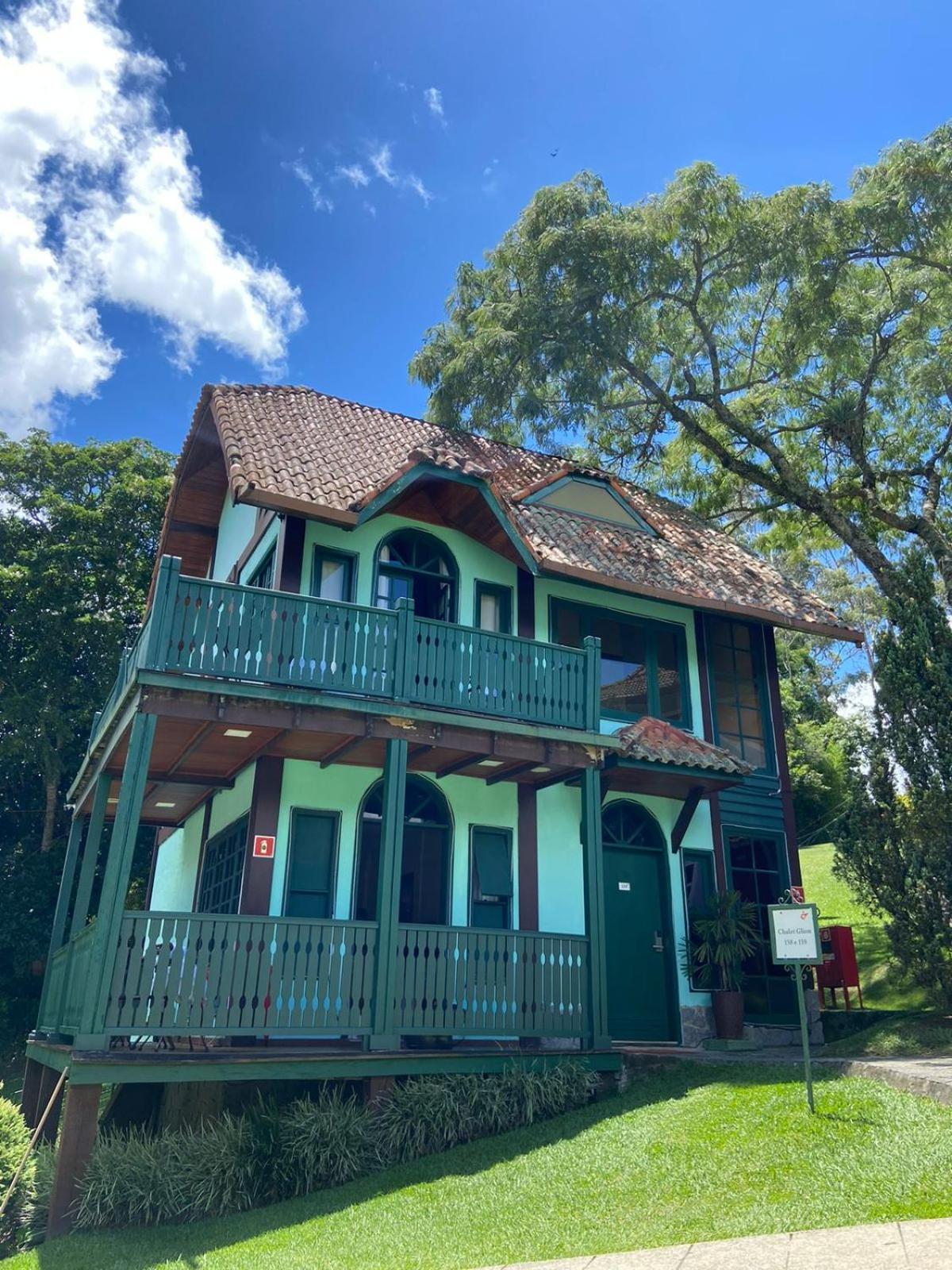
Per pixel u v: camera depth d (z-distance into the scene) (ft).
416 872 41.01
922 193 54.65
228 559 52.90
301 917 37.91
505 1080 33.53
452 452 46.55
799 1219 19.25
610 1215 22.03
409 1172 29.07
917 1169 20.35
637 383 66.49
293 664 33.83
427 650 36.70
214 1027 29.73
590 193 58.80
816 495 61.05
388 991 32.60
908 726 44.45
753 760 51.24
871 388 66.33
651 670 49.70
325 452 43.65
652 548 51.13
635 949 44.27
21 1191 30.42
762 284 60.49
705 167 55.77
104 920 29.25
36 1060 40.60
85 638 88.38
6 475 96.17
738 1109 27.63
